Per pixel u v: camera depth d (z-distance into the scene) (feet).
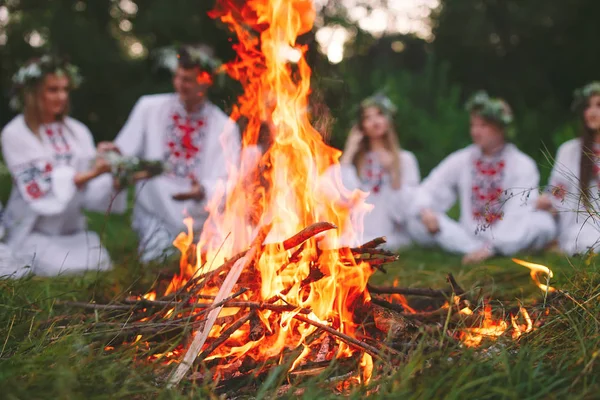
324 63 12.50
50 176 18.26
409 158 24.77
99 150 18.24
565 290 9.06
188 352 7.66
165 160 19.76
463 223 23.48
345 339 7.81
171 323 8.21
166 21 40.37
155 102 20.15
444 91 48.73
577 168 20.53
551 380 6.85
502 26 64.28
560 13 61.31
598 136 19.97
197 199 18.51
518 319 8.74
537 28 62.49
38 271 16.74
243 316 8.20
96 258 17.81
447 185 23.97
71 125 19.30
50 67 18.43
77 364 7.16
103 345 7.61
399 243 23.88
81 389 6.72
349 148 24.45
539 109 60.39
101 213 24.82
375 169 24.18
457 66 65.36
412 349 7.72
